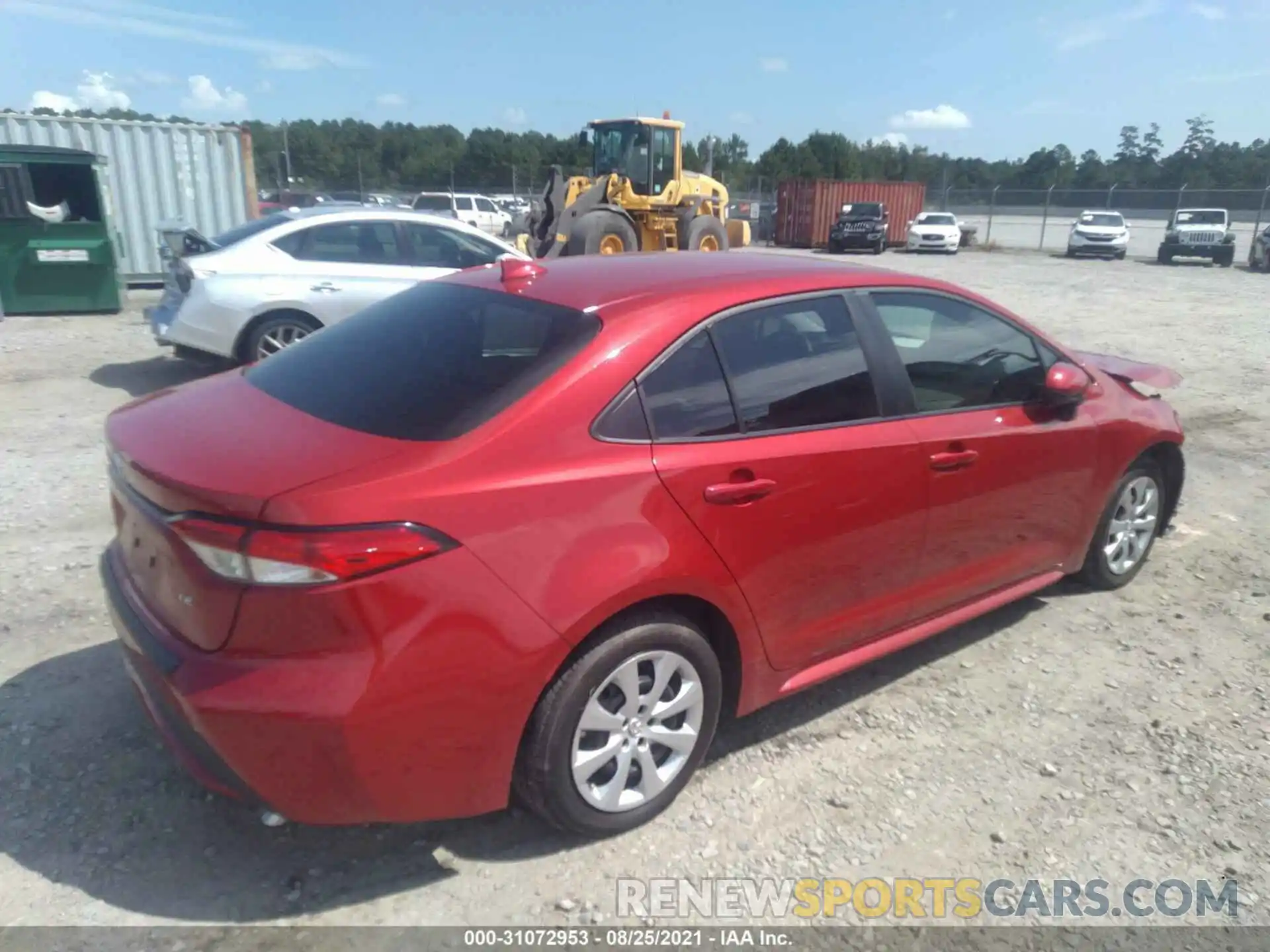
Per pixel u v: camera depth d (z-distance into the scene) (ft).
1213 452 24.18
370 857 9.48
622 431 9.23
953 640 14.20
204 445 8.87
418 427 8.72
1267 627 14.70
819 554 10.71
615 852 9.62
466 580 8.16
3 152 39.17
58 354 33.32
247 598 7.79
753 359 10.37
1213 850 9.86
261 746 7.88
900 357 11.73
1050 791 10.71
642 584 9.00
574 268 11.48
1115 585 15.89
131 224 51.80
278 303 26.86
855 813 10.29
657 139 59.93
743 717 10.96
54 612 14.07
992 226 152.25
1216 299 61.31
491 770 8.68
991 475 12.47
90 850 9.42
